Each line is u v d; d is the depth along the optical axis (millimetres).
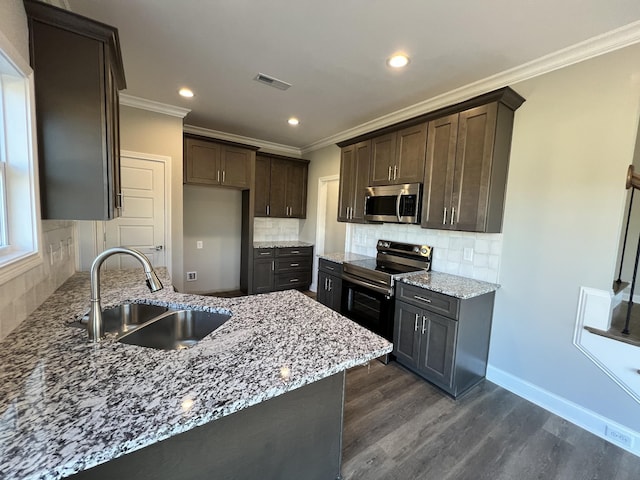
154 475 846
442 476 1529
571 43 1846
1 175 1206
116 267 3100
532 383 2188
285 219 5312
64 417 685
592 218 1889
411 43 1912
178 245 3455
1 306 1076
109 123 1485
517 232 2246
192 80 2562
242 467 1029
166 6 1646
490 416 2008
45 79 1327
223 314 1507
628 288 2467
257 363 970
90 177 1456
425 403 2125
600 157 1850
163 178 3301
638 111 1709
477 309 2246
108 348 1042
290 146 4996
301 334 1222
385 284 2652
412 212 2684
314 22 1741
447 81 2426
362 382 2375
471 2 1522
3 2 1035
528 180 2174
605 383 1851
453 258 2701
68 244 2164
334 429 1315
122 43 2010
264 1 1581
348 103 2975
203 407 740
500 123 2139
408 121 2680
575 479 1542
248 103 3061
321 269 3664
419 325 2371
